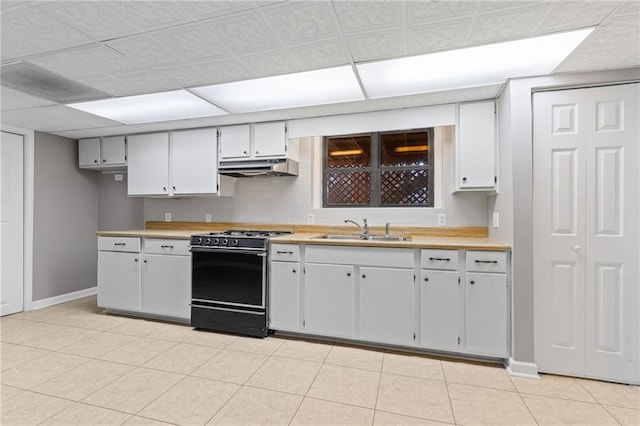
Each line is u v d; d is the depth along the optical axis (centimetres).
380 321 254
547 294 217
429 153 319
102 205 429
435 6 147
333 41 178
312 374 219
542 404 185
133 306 332
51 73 216
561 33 167
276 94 251
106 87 239
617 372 207
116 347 261
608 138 207
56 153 380
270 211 357
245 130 326
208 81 229
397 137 330
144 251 329
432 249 242
